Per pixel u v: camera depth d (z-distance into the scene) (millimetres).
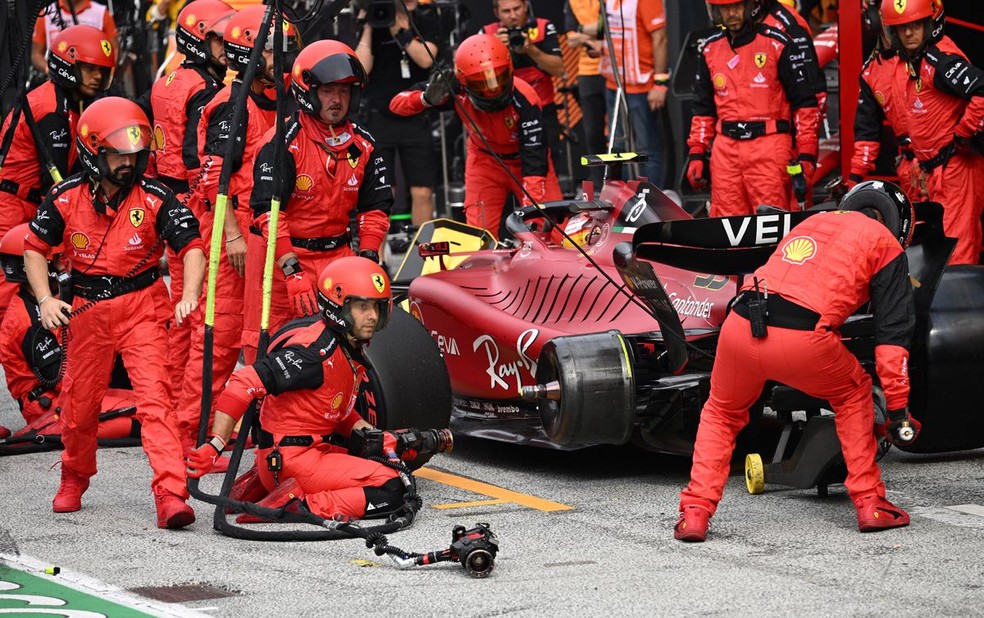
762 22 36969
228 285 29062
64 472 25203
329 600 19062
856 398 22250
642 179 28734
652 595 18906
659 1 46906
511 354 28250
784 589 19047
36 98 31922
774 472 24641
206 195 28969
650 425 26062
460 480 27172
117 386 33281
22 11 49438
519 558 21203
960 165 34062
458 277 30797
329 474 23359
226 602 19062
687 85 45188
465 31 49562
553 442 25531
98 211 23906
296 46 28609
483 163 39469
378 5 45062
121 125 23391
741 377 22141
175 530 23562
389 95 46656
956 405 26031
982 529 21969
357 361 23438
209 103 29234
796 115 37219
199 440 23953
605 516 23828
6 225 32844
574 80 55688
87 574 20719
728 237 24297
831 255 21828
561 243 29938
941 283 26516
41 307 23781
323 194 26750
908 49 33625
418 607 18641
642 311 26625
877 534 21922
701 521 21875
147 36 51844
